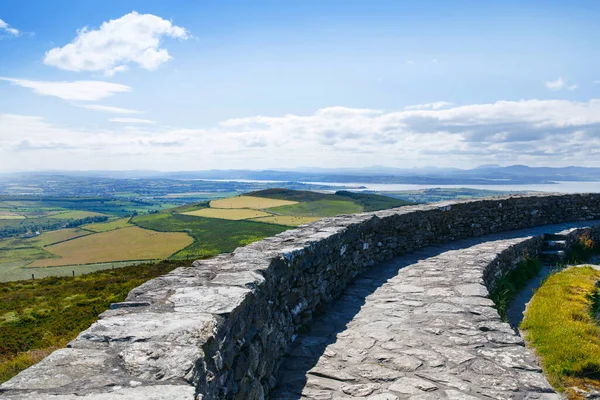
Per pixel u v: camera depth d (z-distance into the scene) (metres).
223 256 5.56
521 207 15.45
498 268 9.94
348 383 4.33
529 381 4.24
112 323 3.18
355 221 8.92
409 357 4.83
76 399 2.15
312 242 6.49
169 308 3.54
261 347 4.17
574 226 15.61
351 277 8.31
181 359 2.60
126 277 28.72
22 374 2.41
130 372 2.47
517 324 7.32
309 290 6.23
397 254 10.68
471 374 4.40
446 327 5.69
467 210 13.46
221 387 3.10
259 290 4.32
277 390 4.27
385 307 6.67
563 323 6.62
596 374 5.18
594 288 8.92
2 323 17.02
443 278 8.23
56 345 12.91
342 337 5.55
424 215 11.83
